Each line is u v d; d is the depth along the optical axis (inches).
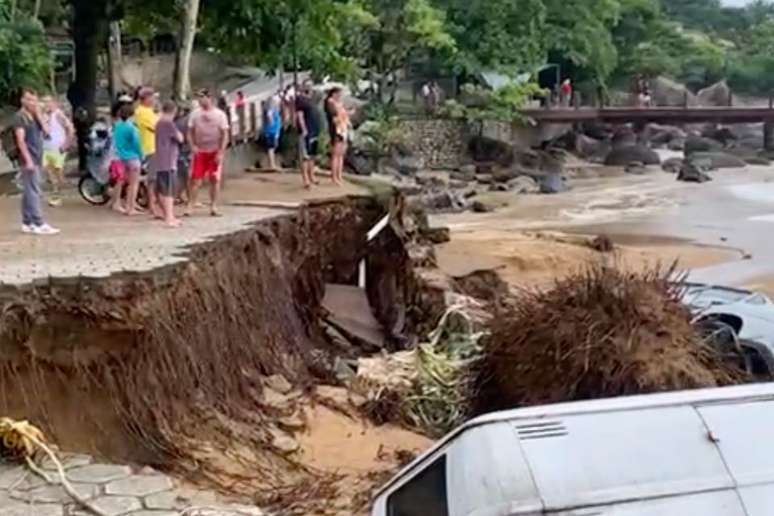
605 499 169.6
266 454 450.9
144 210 672.4
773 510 171.6
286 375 560.1
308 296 711.1
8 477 331.9
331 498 410.0
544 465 173.3
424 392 522.9
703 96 2923.2
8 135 593.0
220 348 492.7
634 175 2174.0
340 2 1275.8
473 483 173.9
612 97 2701.8
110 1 1026.1
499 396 450.0
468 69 2159.2
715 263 1157.1
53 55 1117.7
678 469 175.5
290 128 1040.8
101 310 408.5
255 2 1068.5
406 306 776.3
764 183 2018.9
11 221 613.3
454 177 1950.1
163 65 1815.9
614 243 1275.8
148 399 419.5
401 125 1974.7
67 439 386.0
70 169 887.1
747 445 181.5
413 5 1908.2
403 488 196.5
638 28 2950.3
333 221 770.8
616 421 184.7
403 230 831.1
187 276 474.0
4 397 378.3
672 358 402.9
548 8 2401.6
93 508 311.3
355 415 518.9
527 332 431.2
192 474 408.8
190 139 669.3
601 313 414.6
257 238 609.9
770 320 528.7
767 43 3523.6
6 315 384.8
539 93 2283.5
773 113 2316.7
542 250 1079.0
